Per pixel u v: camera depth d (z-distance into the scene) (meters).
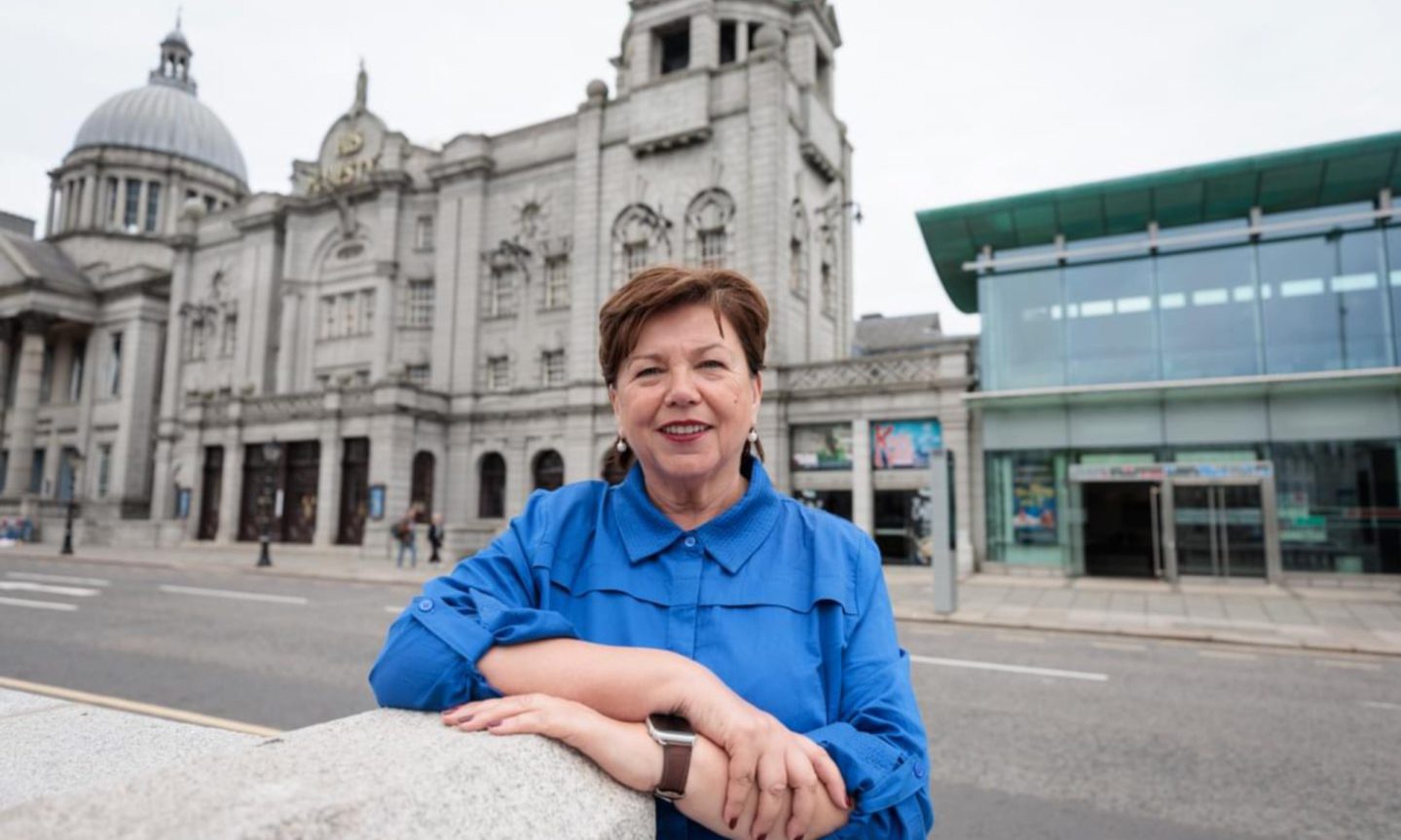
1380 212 16.95
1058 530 19.19
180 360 38.69
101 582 17.36
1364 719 6.53
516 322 30.42
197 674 7.84
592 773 1.14
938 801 4.70
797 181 27.12
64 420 43.56
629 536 1.54
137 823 0.78
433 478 29.88
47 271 44.50
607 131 28.70
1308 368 17.33
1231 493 17.50
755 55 25.88
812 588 1.49
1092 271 19.52
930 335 44.88
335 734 1.16
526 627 1.32
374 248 33.56
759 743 1.18
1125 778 5.09
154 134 55.72
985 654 9.61
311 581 19.06
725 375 1.54
